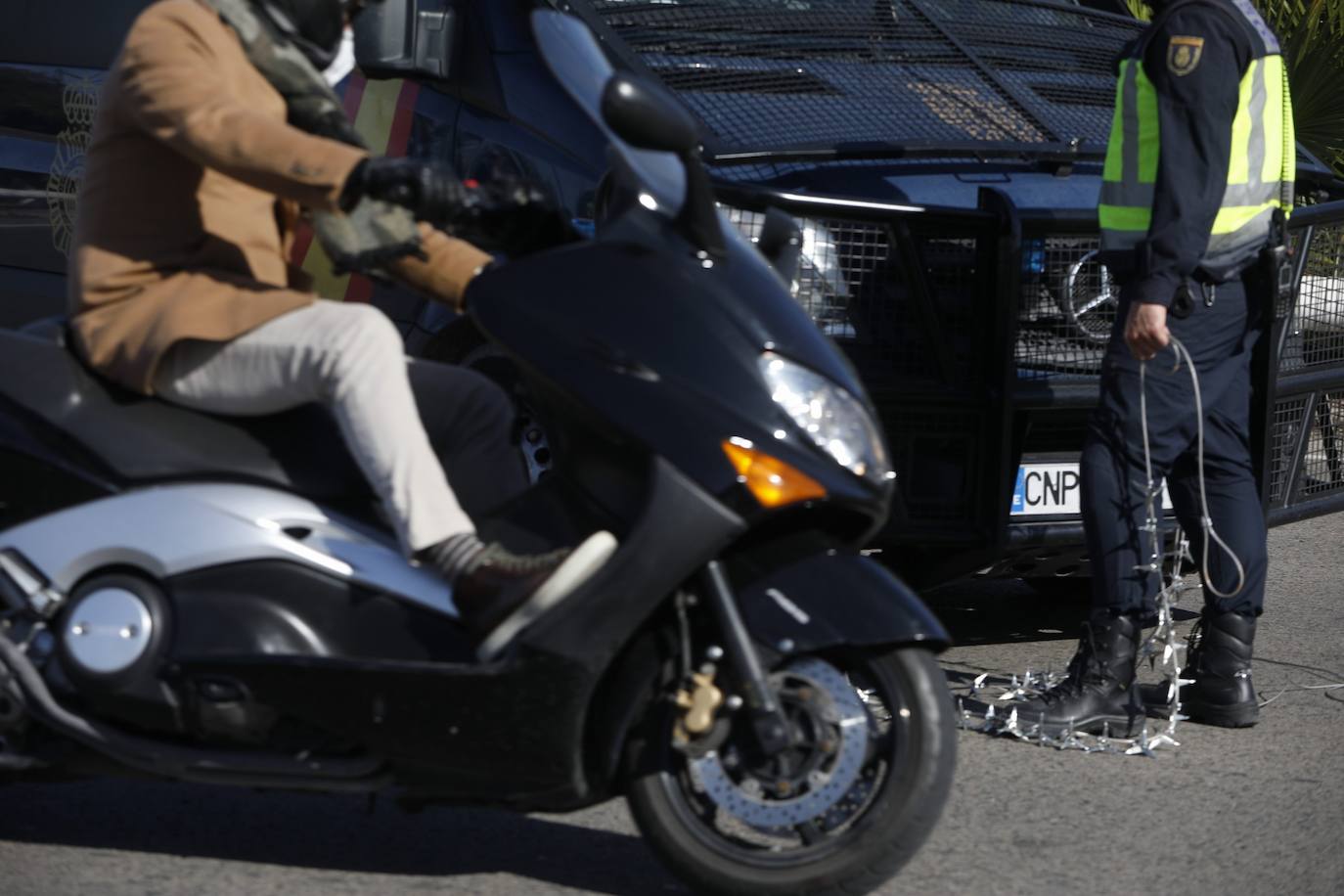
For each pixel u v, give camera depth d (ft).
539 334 35.86
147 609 37.17
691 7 62.69
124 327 37.60
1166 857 41.96
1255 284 51.93
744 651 34.83
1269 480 56.54
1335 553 77.82
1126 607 51.60
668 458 34.53
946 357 52.85
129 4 68.44
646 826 36.73
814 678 35.88
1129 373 51.16
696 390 34.94
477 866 40.83
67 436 38.42
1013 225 52.24
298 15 38.01
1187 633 64.49
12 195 68.95
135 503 37.73
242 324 36.65
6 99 69.41
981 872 40.78
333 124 37.73
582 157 55.06
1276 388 56.95
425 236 39.78
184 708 36.96
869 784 37.09
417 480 35.73
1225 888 40.04
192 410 38.47
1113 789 46.98
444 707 35.58
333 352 36.04
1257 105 50.70
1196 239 48.73
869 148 56.08
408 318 57.57
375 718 36.01
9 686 37.60
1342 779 48.08
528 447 55.31
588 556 34.83
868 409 35.99
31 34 69.72
